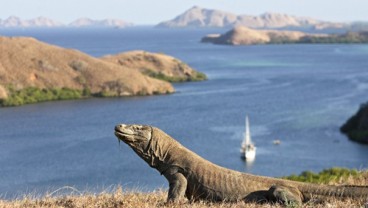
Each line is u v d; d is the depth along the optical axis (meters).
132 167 95.75
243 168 99.81
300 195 13.27
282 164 103.50
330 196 13.18
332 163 105.44
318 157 110.88
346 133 137.50
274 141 125.44
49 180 86.44
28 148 121.50
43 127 152.75
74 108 198.12
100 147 121.19
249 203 12.94
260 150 116.38
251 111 172.62
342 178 21.03
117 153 112.12
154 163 14.30
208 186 13.67
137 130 14.29
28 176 90.69
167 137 14.46
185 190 13.88
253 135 133.62
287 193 13.05
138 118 165.75
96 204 13.93
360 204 12.58
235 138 129.62
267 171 97.88
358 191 13.18
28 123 161.38
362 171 23.47
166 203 13.62
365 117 137.50
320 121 152.62
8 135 140.75
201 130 141.12
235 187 13.54
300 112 169.12
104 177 87.38
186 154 14.15
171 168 14.06
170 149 14.25
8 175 91.50
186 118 162.12
